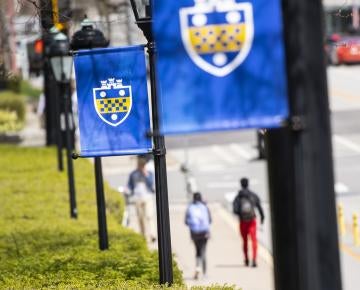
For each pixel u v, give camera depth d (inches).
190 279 2401.6
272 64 855.1
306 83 826.2
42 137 5032.0
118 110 1502.2
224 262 2613.2
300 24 825.5
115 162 4473.4
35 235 2196.1
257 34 856.3
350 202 3476.9
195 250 2613.2
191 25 864.9
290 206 842.2
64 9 2628.0
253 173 4114.2
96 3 3186.5
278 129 847.7
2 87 5905.5
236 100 861.8
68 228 2305.6
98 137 1508.4
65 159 3693.4
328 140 829.8
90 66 1502.2
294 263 841.5
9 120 5128.0
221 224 3184.1
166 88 869.8
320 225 829.8
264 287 2233.0
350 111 5580.7
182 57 866.8
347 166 4156.0
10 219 2514.8
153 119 1454.2
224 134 5196.9
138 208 2859.3
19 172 3390.7
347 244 2790.4
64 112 2596.0
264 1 854.5
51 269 1720.0
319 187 828.6
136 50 1489.9
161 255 1485.0
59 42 2610.7
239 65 861.2
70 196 2539.4
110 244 2041.1
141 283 1501.0
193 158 4569.4
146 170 2891.2
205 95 865.5
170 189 3868.1
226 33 860.6
